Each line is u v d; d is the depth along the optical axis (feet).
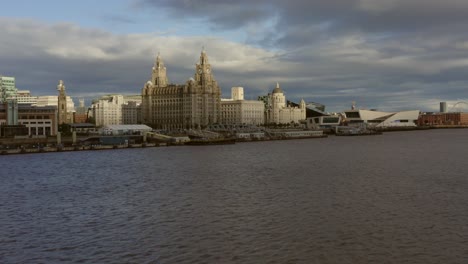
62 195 338.54
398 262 187.52
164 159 624.18
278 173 449.48
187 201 306.35
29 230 238.48
